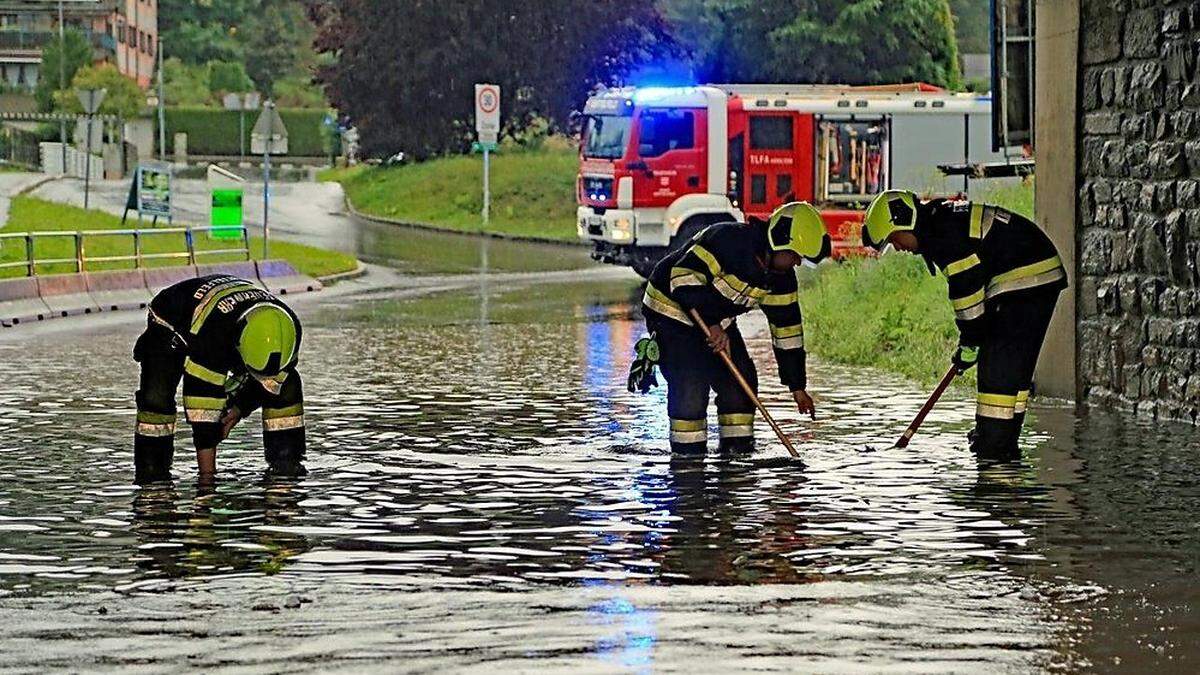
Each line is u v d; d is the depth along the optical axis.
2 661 6.57
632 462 11.41
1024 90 18.91
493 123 49.94
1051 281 11.57
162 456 10.84
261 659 6.59
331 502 9.97
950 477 10.73
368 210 55.19
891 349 18.36
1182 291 13.23
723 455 11.70
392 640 6.86
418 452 11.90
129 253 32.59
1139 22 13.75
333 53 66.31
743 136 30.22
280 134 33.53
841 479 10.67
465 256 39.53
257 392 11.09
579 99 61.59
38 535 9.02
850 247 29.39
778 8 57.09
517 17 61.47
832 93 30.66
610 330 22.30
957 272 11.45
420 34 62.22
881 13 55.69
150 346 10.85
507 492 10.27
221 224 32.66
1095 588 7.73
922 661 6.53
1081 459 11.45
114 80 83.62
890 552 8.50
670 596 7.59
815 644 6.77
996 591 7.67
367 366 17.91
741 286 11.36
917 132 30.42
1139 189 13.77
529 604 7.45
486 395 15.34
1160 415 13.57
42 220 37.62
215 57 112.06
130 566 8.27
